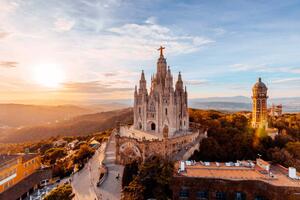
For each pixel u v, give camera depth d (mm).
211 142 102938
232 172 61594
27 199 77312
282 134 127125
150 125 110500
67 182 79875
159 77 109438
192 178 57094
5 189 76438
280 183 54781
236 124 139750
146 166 67688
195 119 140000
